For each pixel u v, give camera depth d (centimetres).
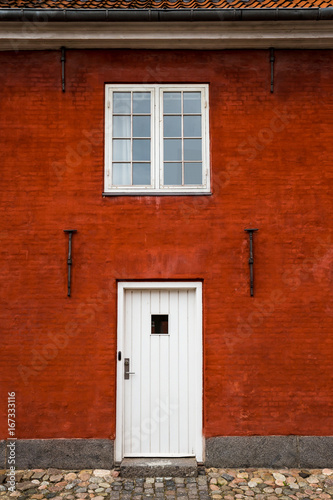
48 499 499
